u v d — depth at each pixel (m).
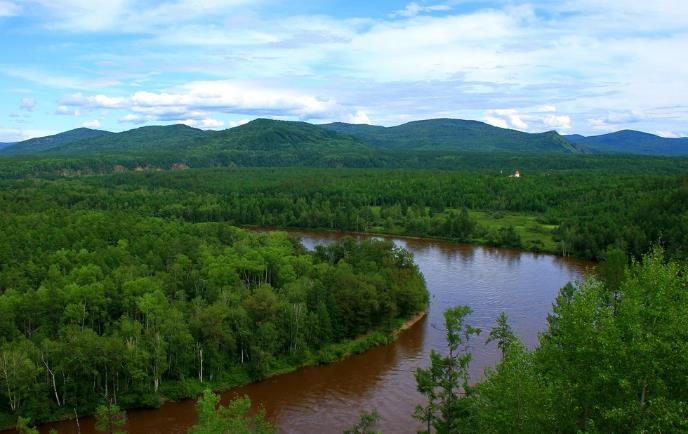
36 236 137.25
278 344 92.38
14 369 72.06
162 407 78.94
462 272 156.62
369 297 104.00
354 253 133.62
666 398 33.19
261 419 56.59
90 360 76.31
